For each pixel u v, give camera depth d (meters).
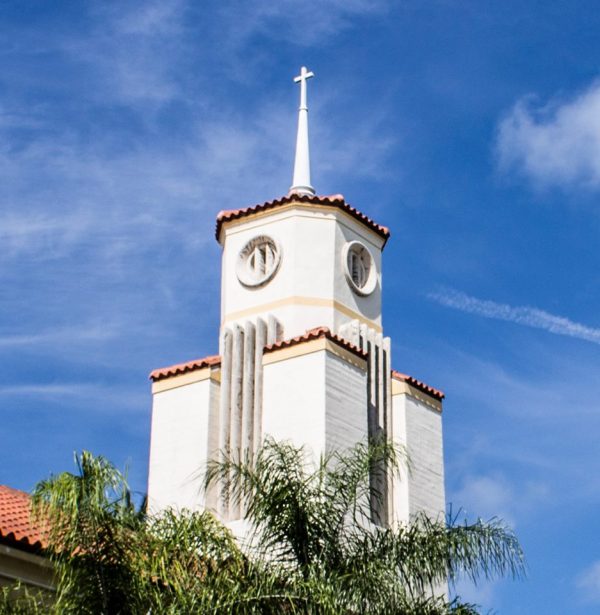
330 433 36.97
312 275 40.75
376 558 25.02
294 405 37.62
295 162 43.41
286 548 25.17
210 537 24.00
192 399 40.16
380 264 43.00
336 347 38.34
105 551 22.62
